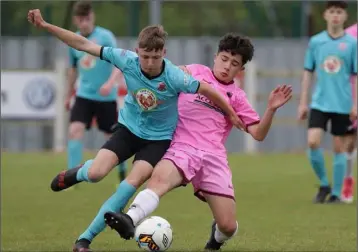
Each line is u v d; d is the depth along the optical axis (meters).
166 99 15.65
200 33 54.84
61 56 44.66
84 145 43.59
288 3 46.94
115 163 15.80
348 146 26.08
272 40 44.47
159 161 15.82
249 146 44.38
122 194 15.45
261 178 32.22
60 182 15.92
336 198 25.94
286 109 44.19
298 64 44.59
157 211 23.69
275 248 18.12
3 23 47.00
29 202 25.48
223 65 16.66
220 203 16.47
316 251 17.80
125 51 15.74
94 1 46.66
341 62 25.62
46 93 42.72
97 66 27.80
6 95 42.62
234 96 16.64
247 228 20.77
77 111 28.22
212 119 16.59
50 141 43.81
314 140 25.61
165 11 55.00
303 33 45.09
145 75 15.42
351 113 25.27
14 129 43.66
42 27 16.03
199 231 20.33
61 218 22.39
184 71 16.44
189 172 15.87
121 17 51.38
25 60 44.78
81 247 15.30
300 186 29.86
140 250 17.77
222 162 16.55
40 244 18.45
